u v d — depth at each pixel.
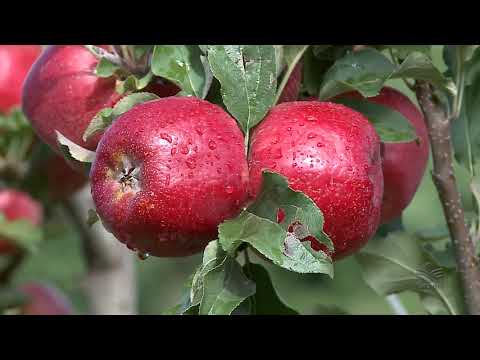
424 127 0.52
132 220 0.40
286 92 0.48
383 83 0.47
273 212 0.40
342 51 0.50
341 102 0.48
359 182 0.41
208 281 0.41
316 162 0.41
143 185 0.40
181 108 0.41
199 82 0.46
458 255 0.52
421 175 0.52
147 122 0.40
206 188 0.40
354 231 0.42
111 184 0.41
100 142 0.41
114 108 0.44
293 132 0.41
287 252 0.40
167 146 0.40
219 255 0.40
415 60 0.47
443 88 0.49
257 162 0.41
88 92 0.49
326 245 0.40
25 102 0.52
